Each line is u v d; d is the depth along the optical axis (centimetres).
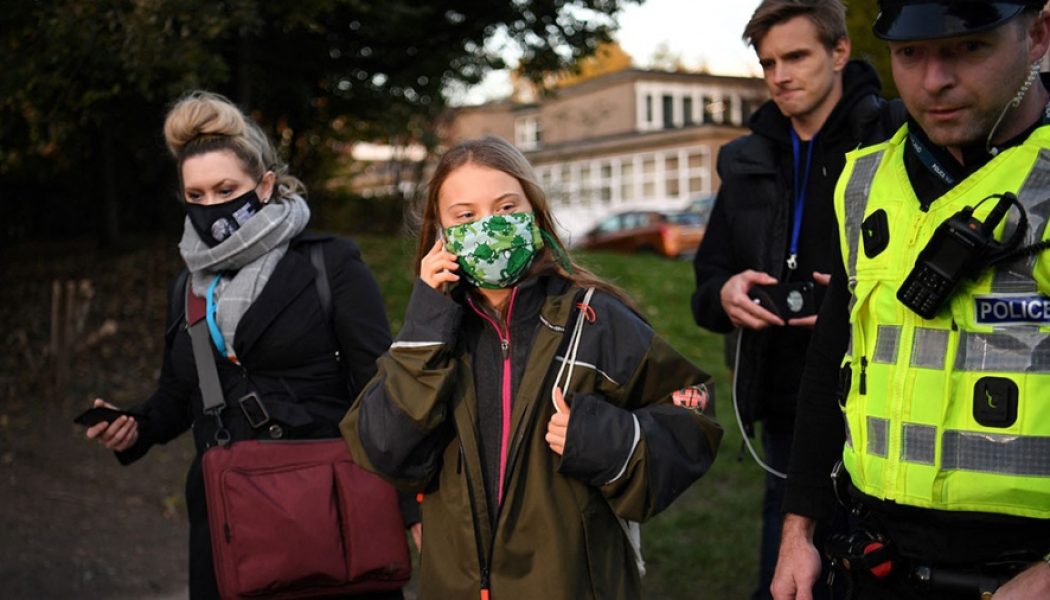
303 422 275
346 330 281
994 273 175
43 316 1006
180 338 286
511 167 227
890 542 193
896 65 185
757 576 488
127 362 903
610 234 2242
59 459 702
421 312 221
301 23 875
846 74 312
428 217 242
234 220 278
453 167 228
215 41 781
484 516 217
